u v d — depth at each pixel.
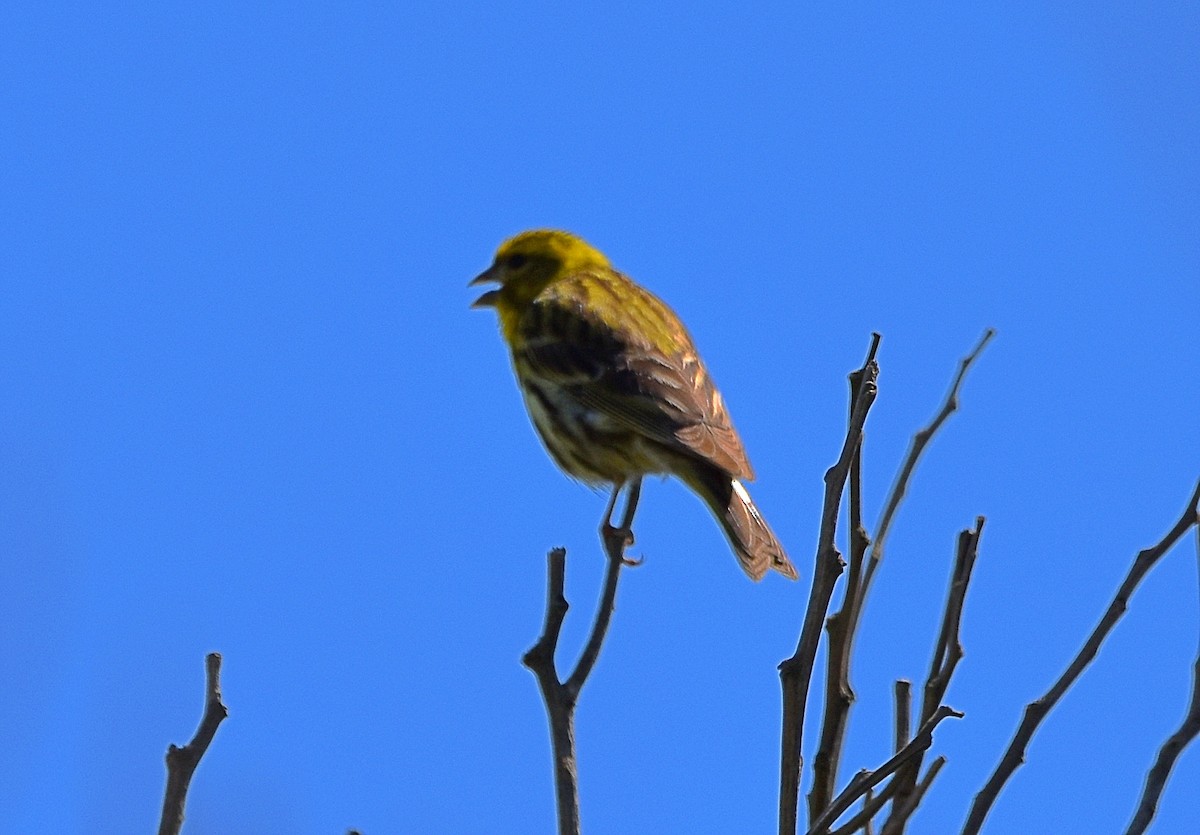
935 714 7.43
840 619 8.41
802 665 7.84
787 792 7.74
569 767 7.97
